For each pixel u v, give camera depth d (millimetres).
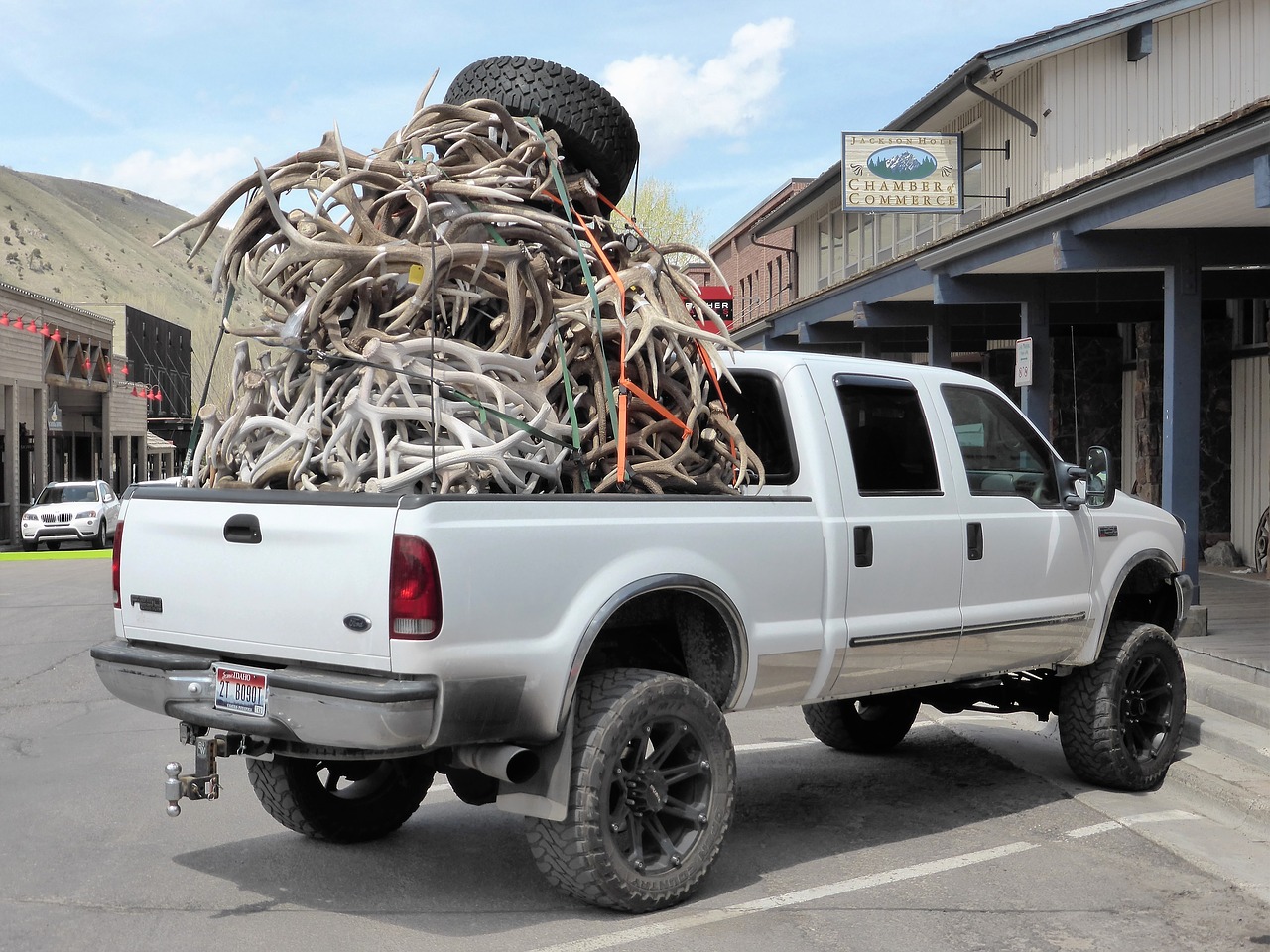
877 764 7469
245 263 5312
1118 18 17500
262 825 6035
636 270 5586
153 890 5043
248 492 4602
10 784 6816
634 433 5445
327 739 4309
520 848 5672
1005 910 4859
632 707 4613
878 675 5727
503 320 5438
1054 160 18453
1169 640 6969
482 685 4301
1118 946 4488
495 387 4965
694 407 5453
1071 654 6617
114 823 6047
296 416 5125
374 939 4480
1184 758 7309
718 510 5059
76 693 9648
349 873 5289
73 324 39719
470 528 4281
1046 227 12180
